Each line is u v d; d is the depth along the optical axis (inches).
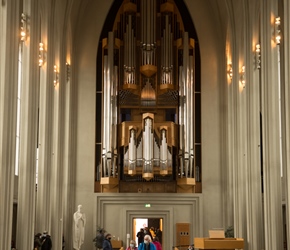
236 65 1214.9
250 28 1103.6
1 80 796.6
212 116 1332.4
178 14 1369.3
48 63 1083.9
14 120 820.0
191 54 1352.1
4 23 805.9
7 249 791.1
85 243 1283.2
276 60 943.7
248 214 1077.8
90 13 1369.3
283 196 1055.0
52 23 1096.8
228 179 1274.6
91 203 1299.2
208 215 1298.0
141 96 1333.7
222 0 1284.4
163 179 1310.3
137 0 1380.4
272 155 930.1
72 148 1315.2
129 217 1299.2
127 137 1298.0
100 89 1352.1
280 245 915.4
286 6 813.9
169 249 1283.2
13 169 814.5
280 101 1087.0
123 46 1347.2
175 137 1310.3
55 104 1179.9
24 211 925.2
